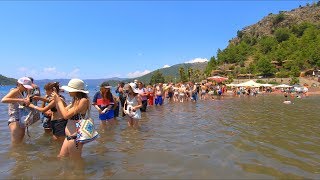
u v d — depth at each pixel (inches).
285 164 117.1
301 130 198.5
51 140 163.8
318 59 2311.8
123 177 102.0
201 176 102.2
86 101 122.4
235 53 3262.8
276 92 1224.8
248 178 100.1
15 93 153.9
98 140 163.6
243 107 394.3
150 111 325.4
